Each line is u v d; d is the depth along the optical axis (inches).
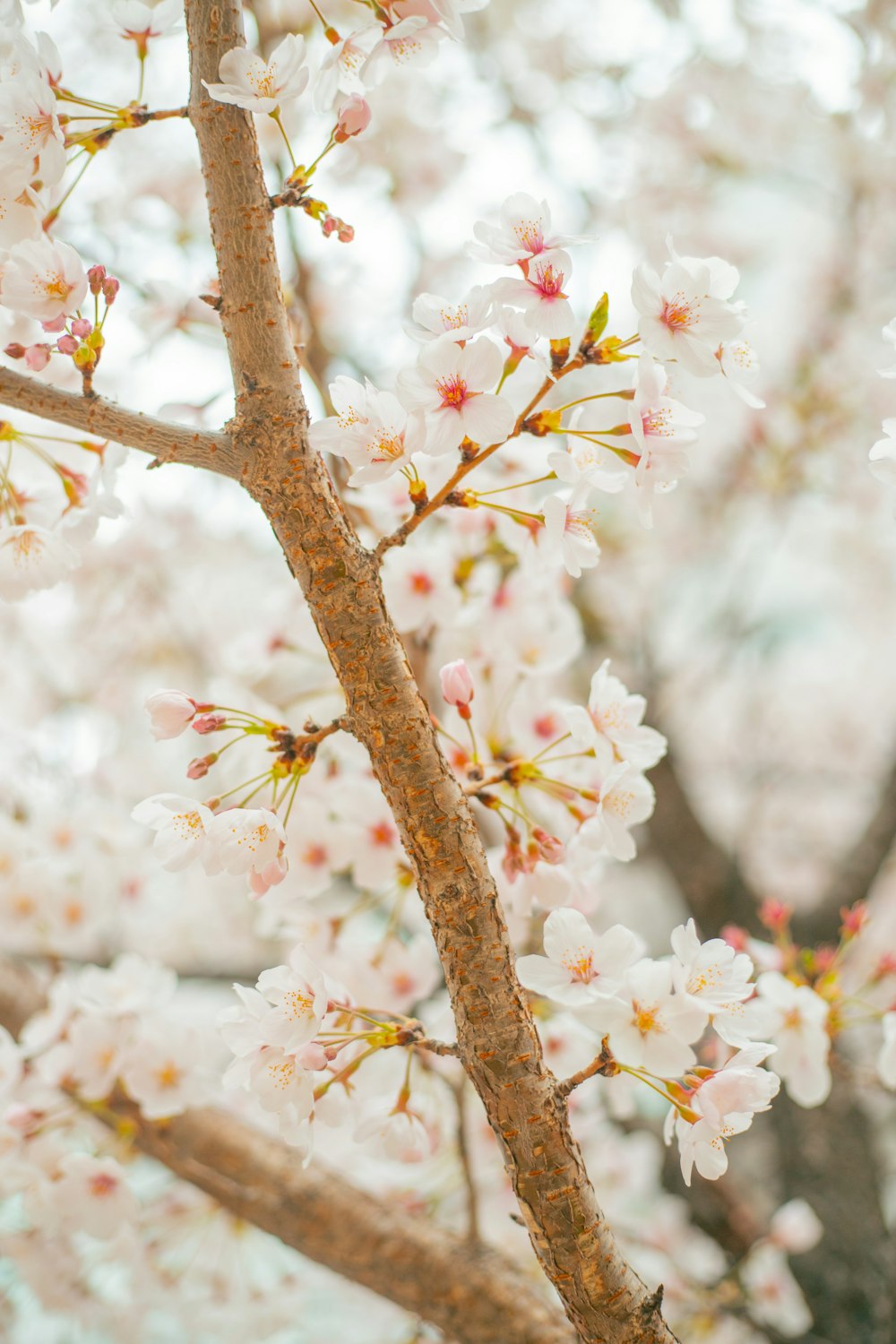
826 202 109.0
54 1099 50.4
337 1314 63.2
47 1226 49.8
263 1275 58.2
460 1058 43.0
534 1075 42.7
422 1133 45.9
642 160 102.6
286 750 44.0
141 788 92.7
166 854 43.8
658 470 43.6
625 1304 42.6
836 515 132.4
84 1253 54.6
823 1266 70.2
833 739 151.6
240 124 43.6
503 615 50.3
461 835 43.0
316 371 52.1
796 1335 64.2
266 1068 43.4
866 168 102.3
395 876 48.7
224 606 104.9
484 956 42.8
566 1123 42.8
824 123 99.6
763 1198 84.3
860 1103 78.5
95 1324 54.5
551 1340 48.6
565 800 47.0
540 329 42.7
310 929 49.1
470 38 97.4
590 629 98.9
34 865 54.4
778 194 111.0
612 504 108.3
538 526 47.1
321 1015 43.3
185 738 82.0
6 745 68.1
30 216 44.0
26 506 47.1
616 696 47.2
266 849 43.3
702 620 134.6
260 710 49.1
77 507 46.6
